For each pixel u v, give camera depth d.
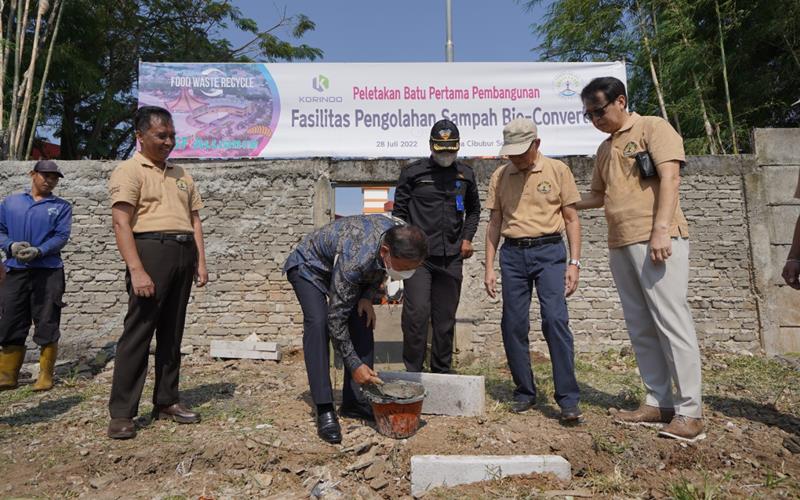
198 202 3.60
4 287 4.29
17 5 6.78
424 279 3.93
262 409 3.71
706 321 5.87
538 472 2.72
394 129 6.00
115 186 3.11
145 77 5.91
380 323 6.57
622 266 3.37
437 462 2.67
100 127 13.20
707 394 4.23
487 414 3.48
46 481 2.75
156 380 3.43
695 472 2.87
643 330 3.37
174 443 3.05
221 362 5.46
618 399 4.03
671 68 7.34
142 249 3.17
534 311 5.90
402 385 3.25
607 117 3.24
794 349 5.79
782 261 5.88
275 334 5.79
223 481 2.79
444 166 4.01
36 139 11.34
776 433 3.35
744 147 7.60
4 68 6.54
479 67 6.06
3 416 3.71
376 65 6.04
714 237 5.92
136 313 3.16
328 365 3.16
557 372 3.32
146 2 13.84
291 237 5.89
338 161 5.95
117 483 2.78
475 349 5.84
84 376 4.98
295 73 6.01
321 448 2.98
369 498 2.61
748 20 7.58
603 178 3.43
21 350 4.34
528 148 3.29
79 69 11.04
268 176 5.92
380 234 2.95
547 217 3.43
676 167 3.06
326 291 3.26
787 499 2.55
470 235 4.12
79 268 5.73
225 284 5.84
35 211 4.42
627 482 2.72
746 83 7.98
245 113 5.95
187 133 5.91
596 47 9.38
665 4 7.54
